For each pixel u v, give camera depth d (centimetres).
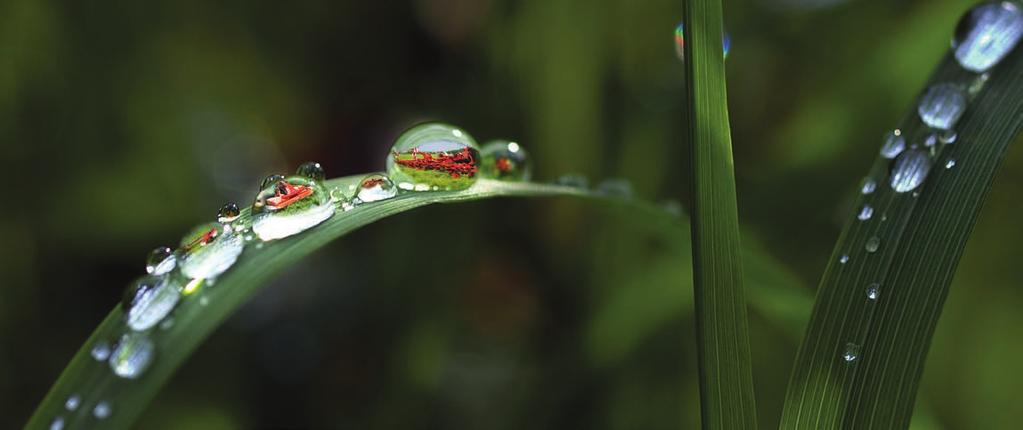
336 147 26
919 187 14
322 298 25
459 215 21
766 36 21
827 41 20
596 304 20
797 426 13
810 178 19
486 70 22
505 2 22
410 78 25
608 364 19
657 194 20
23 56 21
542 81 20
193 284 13
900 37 18
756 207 19
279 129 25
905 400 13
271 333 24
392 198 14
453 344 22
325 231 14
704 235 13
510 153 15
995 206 18
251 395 22
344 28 25
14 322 21
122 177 22
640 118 21
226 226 14
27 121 21
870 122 18
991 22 14
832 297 13
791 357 18
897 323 13
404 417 20
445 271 21
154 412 20
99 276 22
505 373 22
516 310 22
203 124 24
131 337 13
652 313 19
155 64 23
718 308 13
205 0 23
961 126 14
